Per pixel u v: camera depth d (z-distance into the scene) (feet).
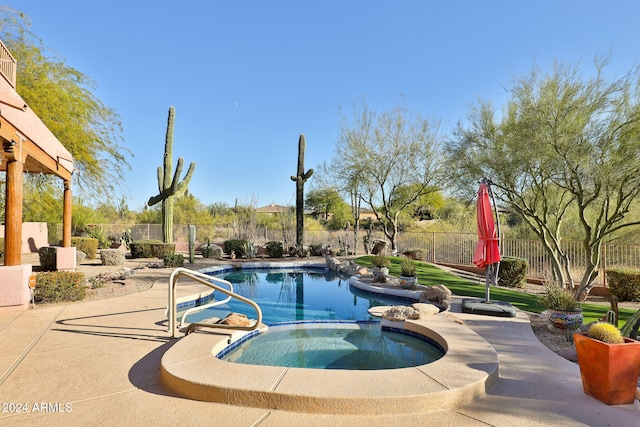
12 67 25.63
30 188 61.87
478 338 17.52
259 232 90.74
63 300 26.22
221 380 11.95
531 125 36.47
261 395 11.21
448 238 61.57
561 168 36.22
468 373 12.88
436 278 42.63
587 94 34.65
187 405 11.28
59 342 17.07
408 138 71.87
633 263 38.04
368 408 10.86
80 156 58.03
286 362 17.53
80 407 11.01
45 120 51.62
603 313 26.78
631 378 11.59
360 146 73.00
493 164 41.52
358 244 88.63
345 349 19.58
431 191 73.46
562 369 14.65
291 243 83.30
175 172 63.72
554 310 20.74
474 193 47.11
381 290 35.06
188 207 134.72
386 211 73.77
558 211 45.93
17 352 15.66
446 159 53.11
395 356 18.56
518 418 10.71
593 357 11.99
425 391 11.32
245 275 51.62
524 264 42.06
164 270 45.57
